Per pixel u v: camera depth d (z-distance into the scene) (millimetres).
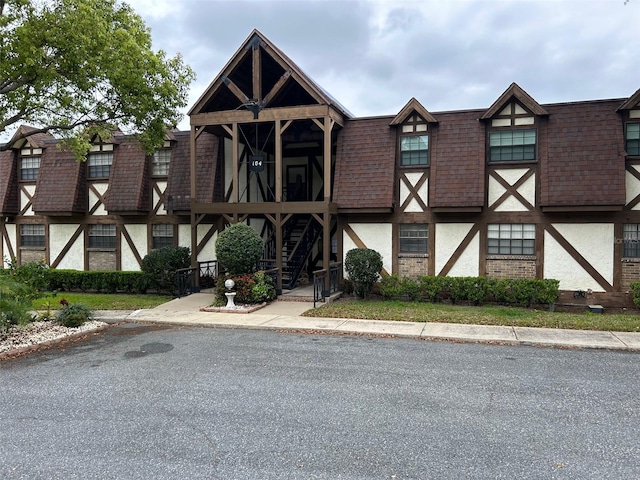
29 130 18375
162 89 13273
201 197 15602
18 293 9516
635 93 11867
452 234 13461
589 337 8609
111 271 16359
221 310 11656
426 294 13453
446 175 13227
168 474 3908
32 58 10875
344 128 14805
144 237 17109
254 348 8219
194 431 4758
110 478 3850
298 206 13625
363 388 6039
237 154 14148
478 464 4051
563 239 12516
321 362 7277
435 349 8070
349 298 13938
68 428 4867
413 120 13922
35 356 7812
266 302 12789
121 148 17281
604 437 4570
